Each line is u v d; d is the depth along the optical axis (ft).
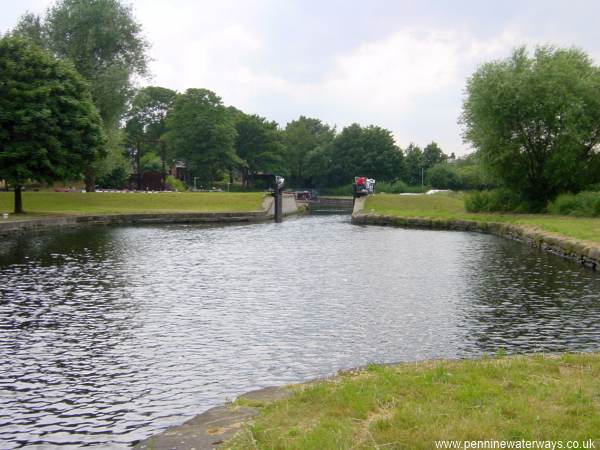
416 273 79.46
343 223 194.70
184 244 119.24
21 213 162.61
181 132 351.67
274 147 420.77
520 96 154.81
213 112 350.43
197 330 48.73
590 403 24.72
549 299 60.80
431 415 23.39
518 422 22.63
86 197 211.82
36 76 154.81
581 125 153.17
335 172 443.73
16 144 147.95
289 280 73.92
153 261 91.76
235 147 411.54
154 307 57.67
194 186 357.41
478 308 56.65
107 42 200.54
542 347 43.06
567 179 162.40
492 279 73.82
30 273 78.33
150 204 215.31
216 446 22.70
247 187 396.57
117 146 216.95
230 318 52.95
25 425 29.99
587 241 90.68
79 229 153.38
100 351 42.75
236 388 35.19
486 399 25.36
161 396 33.96
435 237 138.00
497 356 36.86
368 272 80.53
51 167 150.10
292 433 22.61
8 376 37.40
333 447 20.59
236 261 92.58
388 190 376.89
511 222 142.31
